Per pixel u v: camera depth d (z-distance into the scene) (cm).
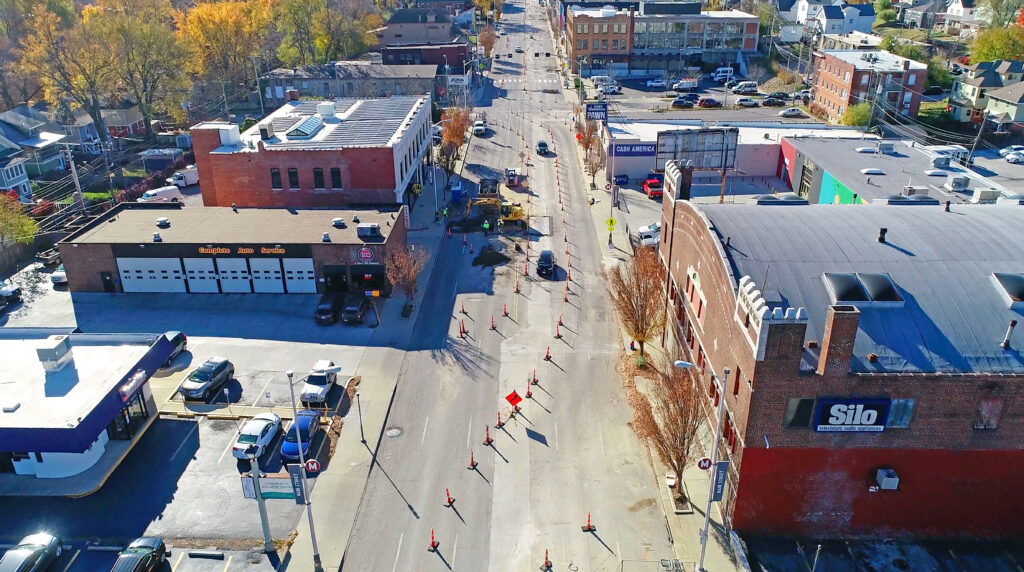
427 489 3519
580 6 17788
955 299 3178
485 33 17275
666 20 14825
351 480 3581
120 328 5103
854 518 3130
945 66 12950
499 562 3084
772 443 2988
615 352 4769
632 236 6756
